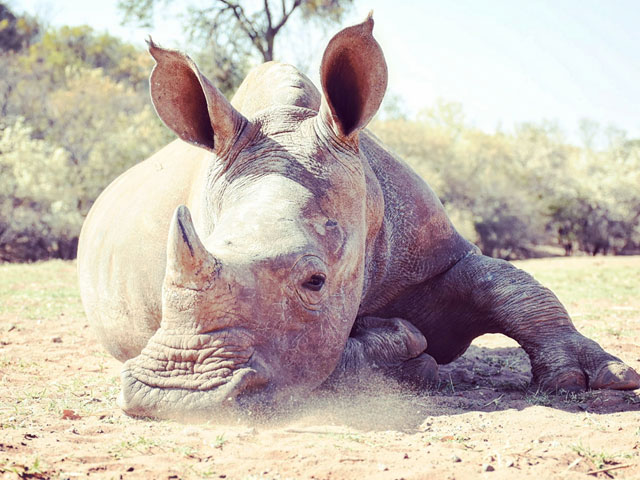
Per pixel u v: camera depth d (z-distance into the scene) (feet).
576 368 17.67
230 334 13.25
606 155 190.49
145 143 127.24
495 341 29.07
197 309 13.16
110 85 164.14
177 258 12.94
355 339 17.35
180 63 15.61
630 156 184.65
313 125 15.65
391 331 17.84
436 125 192.65
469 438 13.71
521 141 196.03
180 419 13.21
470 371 22.17
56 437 13.67
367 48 15.10
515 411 15.60
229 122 15.56
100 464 11.88
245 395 13.28
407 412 15.80
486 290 19.39
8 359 24.27
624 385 17.13
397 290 19.99
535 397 17.03
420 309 20.57
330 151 15.40
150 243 20.27
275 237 13.84
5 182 113.19
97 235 23.40
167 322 13.48
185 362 13.32
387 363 17.42
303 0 90.99
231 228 14.02
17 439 13.34
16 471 11.17
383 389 17.01
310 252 13.94
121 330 21.39
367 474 11.44
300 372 14.23
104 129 134.82
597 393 16.80
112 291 21.36
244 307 13.38
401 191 19.75
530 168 185.16
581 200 172.65
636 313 35.40
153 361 13.57
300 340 14.11
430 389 18.19
